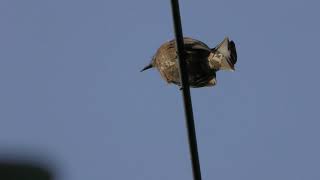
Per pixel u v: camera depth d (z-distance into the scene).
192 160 9.23
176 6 9.58
